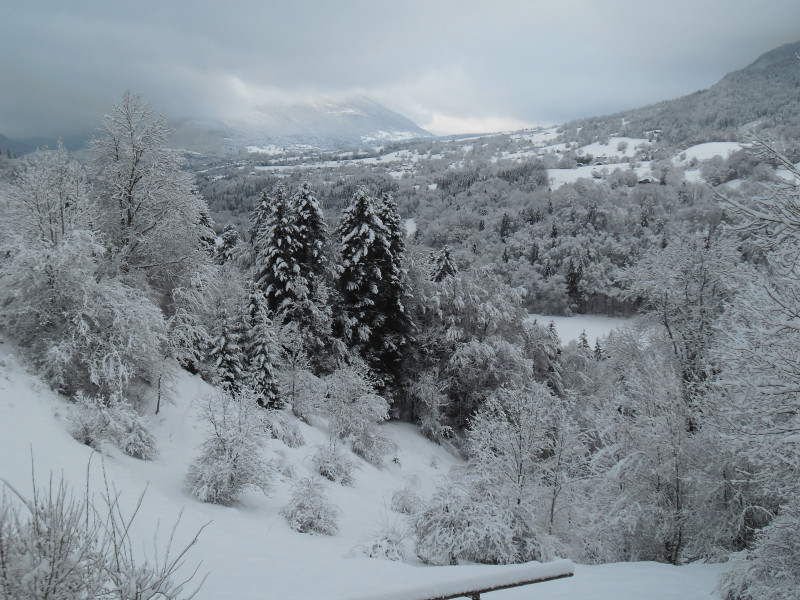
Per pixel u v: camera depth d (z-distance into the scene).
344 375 25.31
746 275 17.92
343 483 19.28
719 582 8.94
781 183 6.97
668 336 21.86
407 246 38.03
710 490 13.34
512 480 13.77
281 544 11.14
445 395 32.47
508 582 4.24
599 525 13.66
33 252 14.67
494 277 37.06
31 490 8.88
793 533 9.05
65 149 17.09
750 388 8.36
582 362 44.09
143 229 19.88
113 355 15.30
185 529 10.24
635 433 14.71
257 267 29.72
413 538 13.83
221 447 14.12
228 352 22.20
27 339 15.48
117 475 11.93
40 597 3.17
